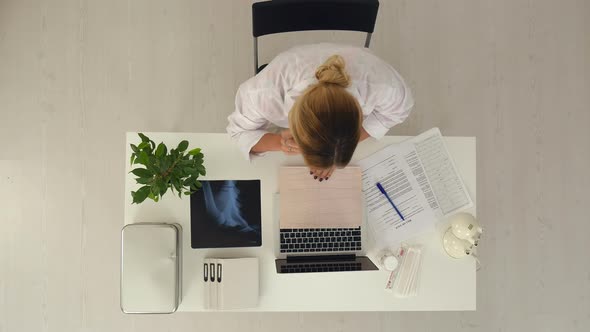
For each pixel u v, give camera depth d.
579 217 2.06
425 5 2.02
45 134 1.90
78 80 1.91
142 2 1.94
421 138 1.33
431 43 2.02
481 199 2.03
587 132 2.07
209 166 1.27
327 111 0.77
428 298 1.29
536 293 2.03
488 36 2.04
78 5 1.92
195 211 1.25
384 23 2.00
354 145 0.83
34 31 1.91
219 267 1.19
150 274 1.15
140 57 1.93
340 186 1.26
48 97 1.90
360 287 1.27
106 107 1.92
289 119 0.84
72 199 1.89
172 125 1.93
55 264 1.88
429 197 1.31
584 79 2.07
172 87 1.93
